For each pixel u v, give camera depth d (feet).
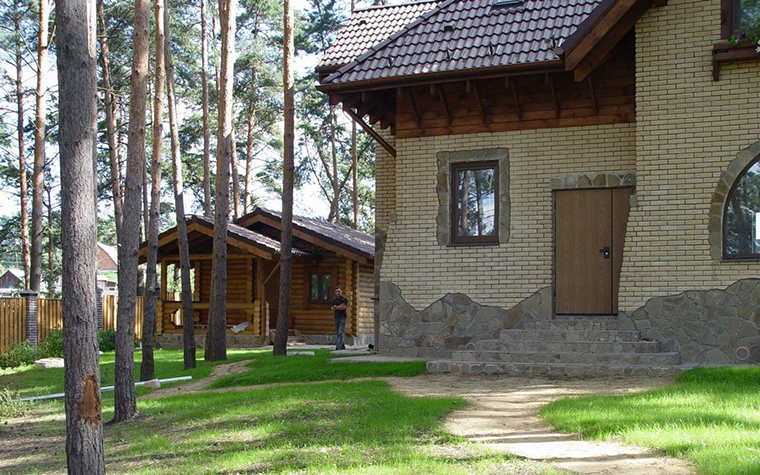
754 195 40.86
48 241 142.92
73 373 20.48
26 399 45.52
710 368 37.22
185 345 56.75
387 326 48.98
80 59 21.27
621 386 35.37
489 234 47.93
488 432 25.55
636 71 42.83
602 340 42.04
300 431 27.27
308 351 67.51
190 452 26.13
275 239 93.56
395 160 54.95
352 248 83.71
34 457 28.71
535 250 46.60
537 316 46.16
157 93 53.98
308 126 132.46
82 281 20.76
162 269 92.58
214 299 60.70
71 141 21.02
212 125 125.49
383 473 20.53
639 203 42.50
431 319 48.06
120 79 112.88
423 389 36.09
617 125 45.88
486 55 46.03
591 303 45.83
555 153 46.78
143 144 37.99
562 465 20.86
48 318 82.53
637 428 24.04
